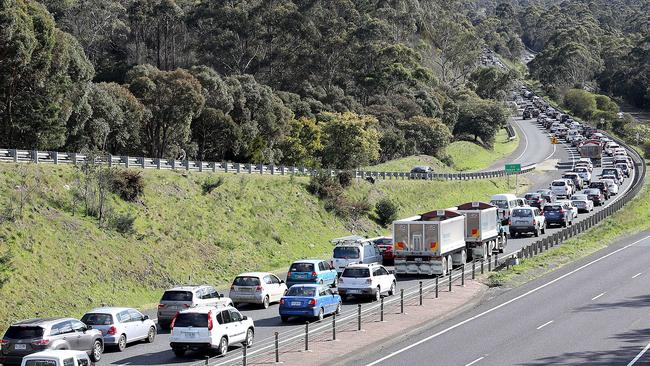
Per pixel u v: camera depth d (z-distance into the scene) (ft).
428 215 391.04
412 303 311.68
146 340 258.37
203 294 280.72
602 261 430.61
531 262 414.62
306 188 560.61
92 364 216.33
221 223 451.12
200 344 223.92
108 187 403.54
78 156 417.69
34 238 337.11
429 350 232.12
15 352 213.25
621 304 305.94
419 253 372.99
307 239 497.05
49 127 544.62
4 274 307.58
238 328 237.25
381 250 426.92
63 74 547.49
